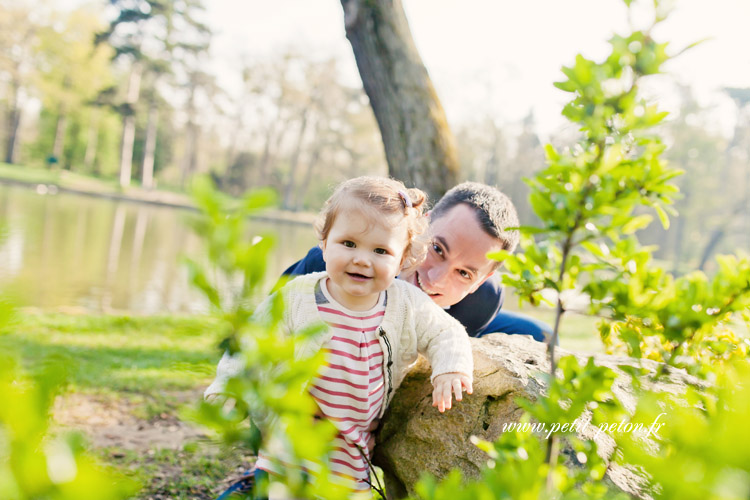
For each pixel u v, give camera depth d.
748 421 0.56
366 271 1.81
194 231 0.58
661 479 0.61
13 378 0.53
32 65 49.62
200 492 3.38
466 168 60.56
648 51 0.95
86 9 49.19
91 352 6.78
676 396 1.73
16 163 56.16
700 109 43.88
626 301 1.24
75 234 21.81
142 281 14.48
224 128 66.88
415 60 5.64
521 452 1.04
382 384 2.06
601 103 0.98
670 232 50.53
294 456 0.67
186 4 52.62
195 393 5.49
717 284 1.34
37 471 0.48
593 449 1.22
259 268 0.59
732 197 51.03
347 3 5.69
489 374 2.00
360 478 1.99
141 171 64.31
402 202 1.89
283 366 0.67
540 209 1.07
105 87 51.53
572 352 2.24
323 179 65.38
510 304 12.79
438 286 2.53
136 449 4.02
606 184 1.01
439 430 2.01
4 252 15.13
